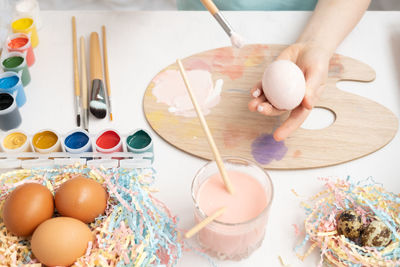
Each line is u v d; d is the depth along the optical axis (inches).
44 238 24.2
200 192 27.1
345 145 33.1
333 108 35.3
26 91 37.4
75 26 42.0
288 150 32.9
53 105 36.4
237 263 27.9
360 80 37.2
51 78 38.3
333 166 32.3
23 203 25.3
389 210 28.4
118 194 27.5
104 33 41.2
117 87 37.5
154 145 33.7
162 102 36.0
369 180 31.5
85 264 25.0
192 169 32.3
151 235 26.5
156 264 27.2
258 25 41.9
